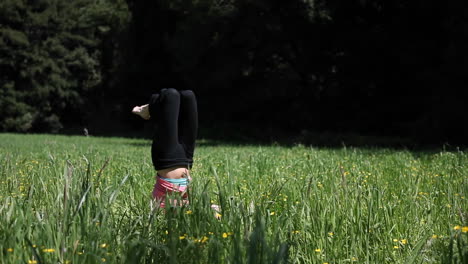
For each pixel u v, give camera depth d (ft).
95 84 172.96
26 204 12.39
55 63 166.61
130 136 137.69
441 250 11.11
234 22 101.55
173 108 13.60
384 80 101.60
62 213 11.36
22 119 158.61
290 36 102.99
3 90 159.43
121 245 10.62
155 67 146.51
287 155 38.96
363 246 12.00
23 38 159.74
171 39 122.21
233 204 11.87
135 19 144.46
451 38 76.84
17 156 38.22
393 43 92.58
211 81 114.21
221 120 130.93
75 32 174.70
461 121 76.48
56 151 47.32
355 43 96.68
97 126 167.63
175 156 13.57
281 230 11.71
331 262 11.31
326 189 17.71
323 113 110.32
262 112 124.36
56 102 169.78
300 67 108.58
